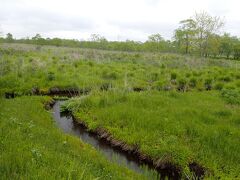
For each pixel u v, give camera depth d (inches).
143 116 483.2
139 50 3006.9
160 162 364.5
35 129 362.0
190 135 406.9
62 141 358.9
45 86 798.5
